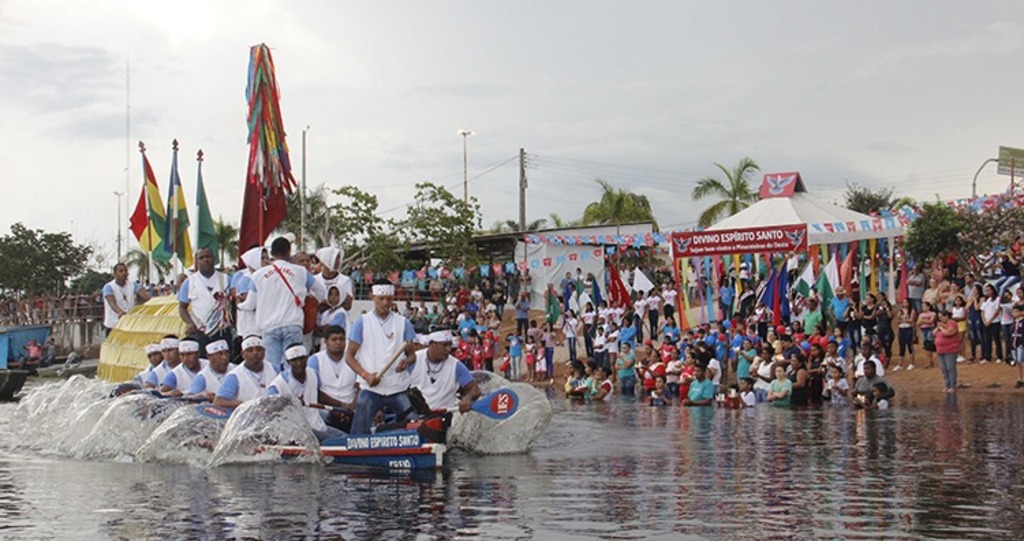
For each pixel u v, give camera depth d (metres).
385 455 11.58
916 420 17.06
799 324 24.91
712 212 54.06
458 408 12.56
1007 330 24.55
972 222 29.34
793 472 11.02
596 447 13.79
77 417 14.52
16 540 7.50
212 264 16.02
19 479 10.69
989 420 16.80
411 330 12.59
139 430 13.23
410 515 8.45
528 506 8.85
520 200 66.00
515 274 42.09
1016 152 36.19
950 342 22.69
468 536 7.59
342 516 8.40
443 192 44.69
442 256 44.94
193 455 12.31
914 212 30.36
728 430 16.17
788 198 33.78
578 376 26.83
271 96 19.28
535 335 33.16
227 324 15.84
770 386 22.70
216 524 8.07
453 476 10.81
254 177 19.20
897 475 10.73
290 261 14.66
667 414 20.05
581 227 46.09
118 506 8.91
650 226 46.66
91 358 46.78
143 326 21.03
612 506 8.85
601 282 39.25
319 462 11.87
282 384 12.33
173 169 23.83
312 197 58.81
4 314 56.44
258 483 10.30
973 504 8.91
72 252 59.12
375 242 44.03
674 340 28.91
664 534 7.66
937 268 27.45
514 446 13.23
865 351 20.48
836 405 21.30
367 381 12.33
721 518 8.27
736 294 30.95
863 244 31.55
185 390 14.39
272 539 7.50
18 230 58.31
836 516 8.35
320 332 15.23
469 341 33.50
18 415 17.78
